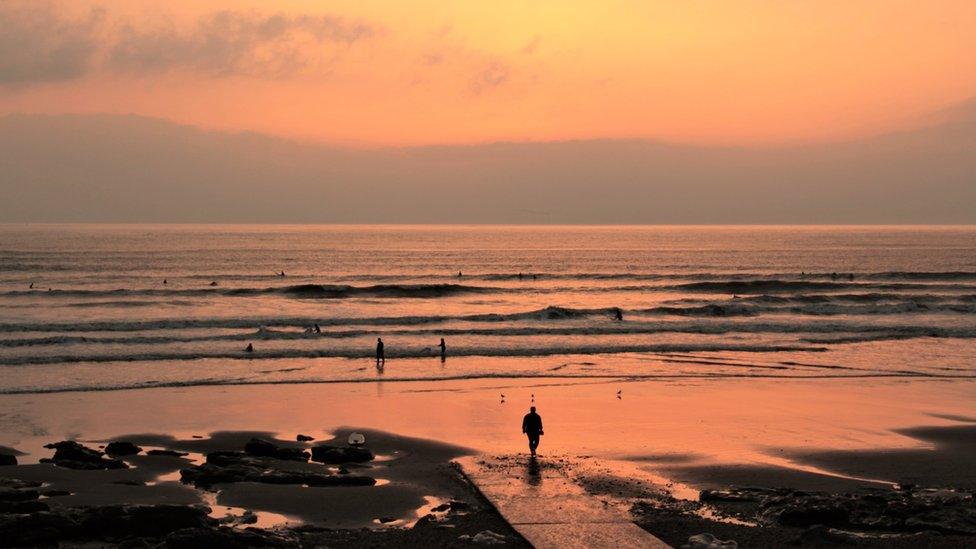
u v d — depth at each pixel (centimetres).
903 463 2194
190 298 7019
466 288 7925
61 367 3834
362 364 3978
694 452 2305
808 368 3897
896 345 4656
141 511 1551
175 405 3006
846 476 2064
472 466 2097
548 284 8931
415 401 3095
